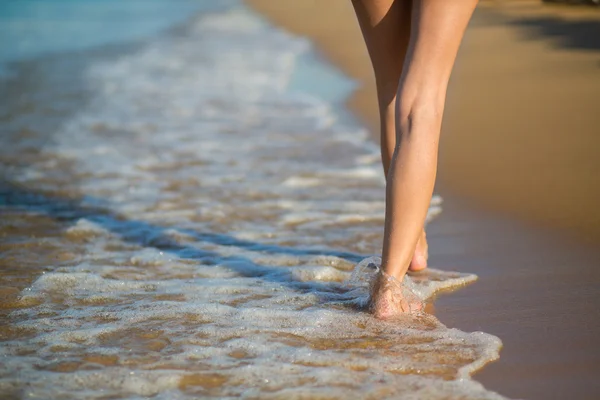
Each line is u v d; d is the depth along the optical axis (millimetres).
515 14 14750
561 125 6516
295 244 4441
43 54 14008
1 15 21922
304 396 2643
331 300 3561
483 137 6367
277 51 13383
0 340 3215
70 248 4504
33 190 5820
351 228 4703
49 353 3074
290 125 7828
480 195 4992
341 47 13367
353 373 2803
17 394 2729
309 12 20172
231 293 3707
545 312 3309
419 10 3221
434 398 2602
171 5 24750
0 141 7512
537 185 5062
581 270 3742
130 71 11844
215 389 2730
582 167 5355
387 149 3715
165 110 8859
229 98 9461
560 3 15281
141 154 6867
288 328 3234
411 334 3131
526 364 2852
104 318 3426
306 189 5590
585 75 8531
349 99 8961
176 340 3156
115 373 2863
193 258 4266
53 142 7434
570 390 2652
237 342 3105
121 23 19438
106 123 8242
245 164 6383
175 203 5383
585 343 2996
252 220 4934
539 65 9391
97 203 5449
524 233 4305
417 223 3238
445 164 5703
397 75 3607
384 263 3299
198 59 12883
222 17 20172
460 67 9695
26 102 9523
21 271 4109
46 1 26406
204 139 7363
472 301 3484
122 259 4285
